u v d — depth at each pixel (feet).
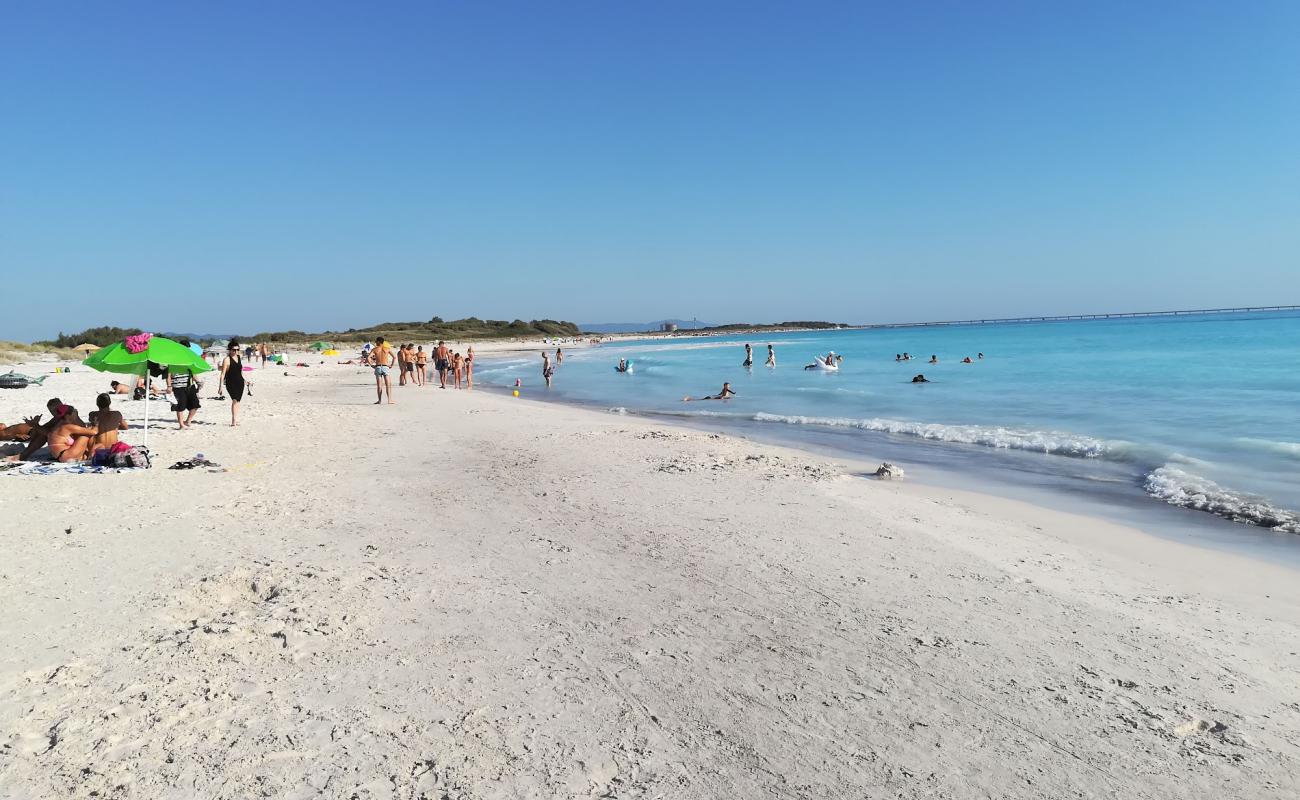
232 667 14.33
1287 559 22.77
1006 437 48.49
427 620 16.89
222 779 10.87
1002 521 27.20
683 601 18.38
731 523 25.91
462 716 12.79
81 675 13.83
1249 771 11.42
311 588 18.63
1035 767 11.53
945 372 110.83
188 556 21.08
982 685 14.17
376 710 12.91
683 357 200.44
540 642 15.87
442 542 23.16
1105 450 42.93
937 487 34.01
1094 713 13.15
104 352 39.68
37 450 36.96
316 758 11.46
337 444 43.60
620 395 92.02
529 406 69.92
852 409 69.82
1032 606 18.34
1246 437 44.91
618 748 11.95
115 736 11.84
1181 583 20.40
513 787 10.87
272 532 23.89
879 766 11.53
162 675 13.91
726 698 13.60
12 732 11.91
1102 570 21.44
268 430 49.52
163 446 41.96
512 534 24.23
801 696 13.70
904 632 16.61
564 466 36.78
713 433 54.70
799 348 242.99
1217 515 28.55
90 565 20.12
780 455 42.16
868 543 23.62
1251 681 14.43
